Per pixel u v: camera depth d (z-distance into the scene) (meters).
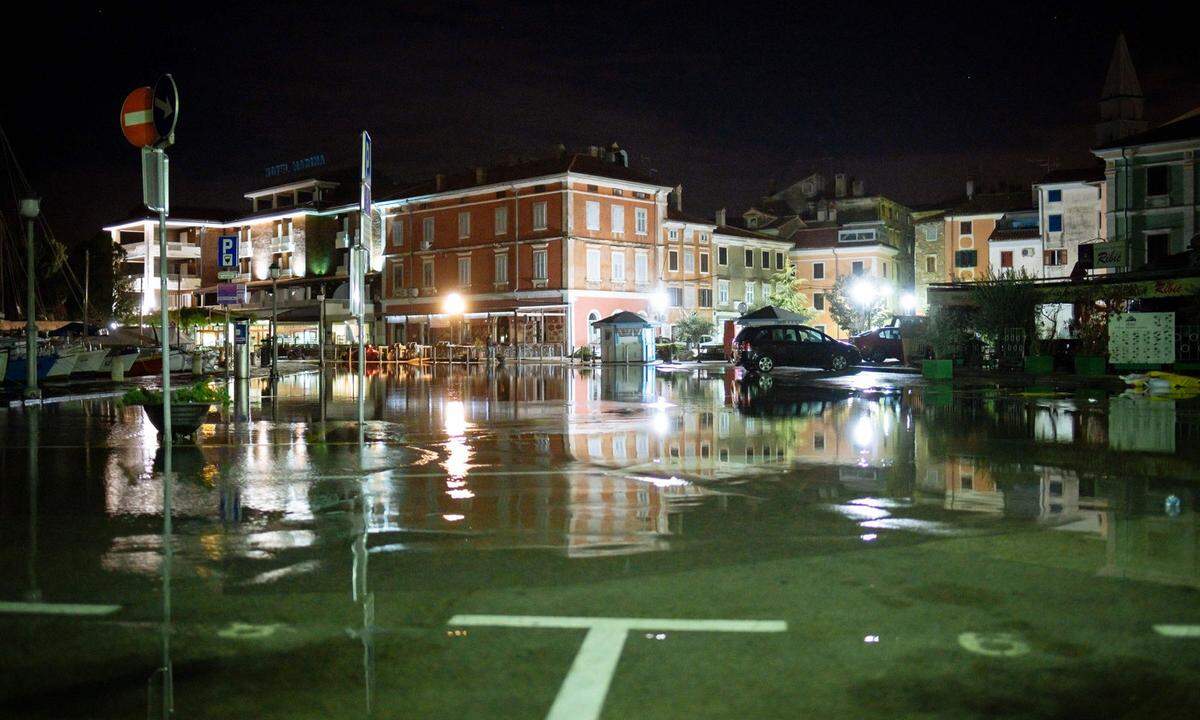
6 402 21.06
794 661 4.24
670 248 73.81
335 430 14.77
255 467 10.43
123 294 73.75
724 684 3.98
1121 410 17.92
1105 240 46.50
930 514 7.65
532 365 54.25
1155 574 5.73
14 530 7.06
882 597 5.24
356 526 7.22
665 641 4.51
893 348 42.94
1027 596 5.25
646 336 51.94
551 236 64.81
